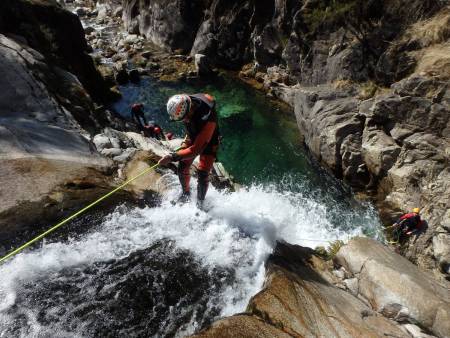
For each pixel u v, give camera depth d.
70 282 3.91
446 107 8.27
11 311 3.48
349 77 11.18
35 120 6.51
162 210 5.28
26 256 4.09
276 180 9.89
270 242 5.12
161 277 4.16
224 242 4.87
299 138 11.70
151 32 18.19
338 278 5.05
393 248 7.74
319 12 12.01
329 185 9.76
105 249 4.43
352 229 8.25
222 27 15.37
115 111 12.53
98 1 23.70
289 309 3.62
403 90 8.86
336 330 3.57
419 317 4.34
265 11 14.34
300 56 13.07
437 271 6.96
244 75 15.20
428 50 9.58
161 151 8.22
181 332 3.59
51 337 3.31
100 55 16.70
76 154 6.19
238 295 4.10
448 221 7.08
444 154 8.13
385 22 10.55
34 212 4.70
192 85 14.64
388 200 8.82
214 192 5.99
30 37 10.09
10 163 5.27
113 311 3.68
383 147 9.07
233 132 11.83
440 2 9.80
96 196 5.30
